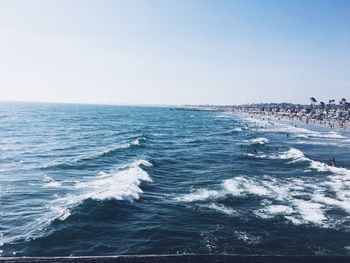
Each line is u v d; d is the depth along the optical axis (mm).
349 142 62719
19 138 61594
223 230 17297
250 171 32781
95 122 118750
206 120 147625
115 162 37375
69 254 14430
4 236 16094
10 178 28469
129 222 18094
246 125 112688
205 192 24422
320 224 18281
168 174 31000
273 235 16750
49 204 21156
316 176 30547
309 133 83000
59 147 50875
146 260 7020
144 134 72500
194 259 7094
